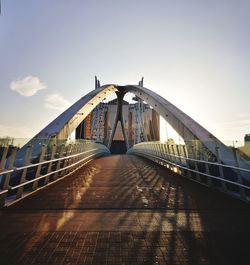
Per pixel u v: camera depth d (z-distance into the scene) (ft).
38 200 19.95
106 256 10.21
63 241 11.68
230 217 15.75
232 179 25.72
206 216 15.97
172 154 42.27
